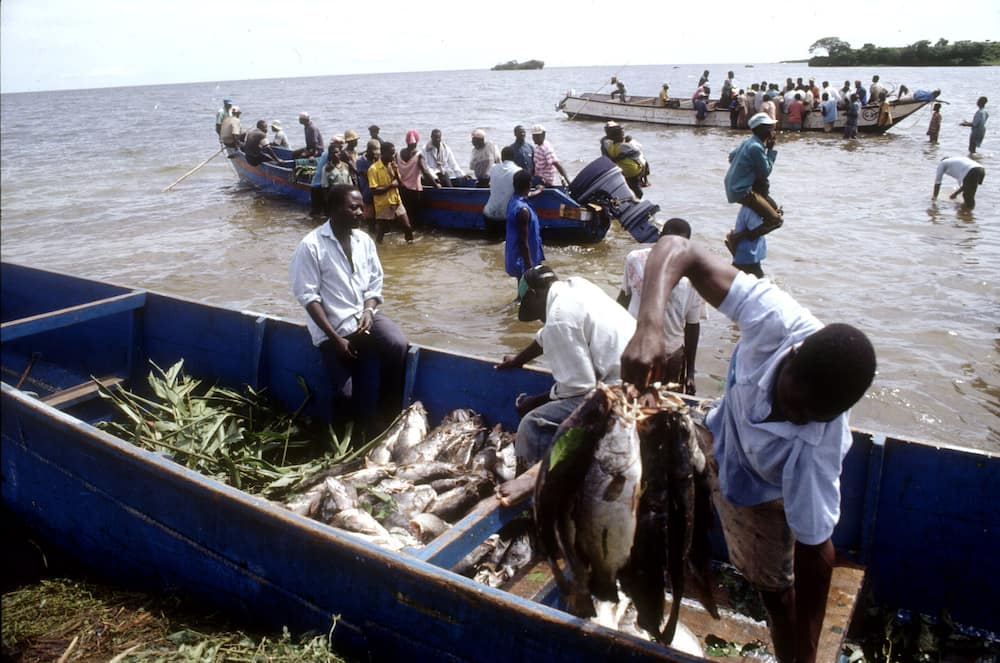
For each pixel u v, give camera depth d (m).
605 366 4.02
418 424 5.12
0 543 5.00
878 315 8.55
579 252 11.70
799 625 2.67
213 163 24.67
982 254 10.91
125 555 4.34
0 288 7.77
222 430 5.12
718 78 111.00
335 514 4.21
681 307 5.37
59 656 3.67
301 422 5.68
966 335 7.91
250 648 3.46
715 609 2.66
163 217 15.73
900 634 3.73
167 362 6.50
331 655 3.29
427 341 8.20
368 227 13.50
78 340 7.09
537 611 2.73
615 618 3.26
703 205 15.01
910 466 3.77
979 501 3.65
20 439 4.89
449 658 3.03
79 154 29.72
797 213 14.03
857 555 3.91
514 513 3.61
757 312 2.47
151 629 3.85
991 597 3.71
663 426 2.39
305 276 5.21
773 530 2.76
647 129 29.34
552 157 12.85
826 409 2.26
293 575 3.49
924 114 33.50
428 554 3.23
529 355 4.88
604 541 2.38
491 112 44.62
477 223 12.94
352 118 44.03
